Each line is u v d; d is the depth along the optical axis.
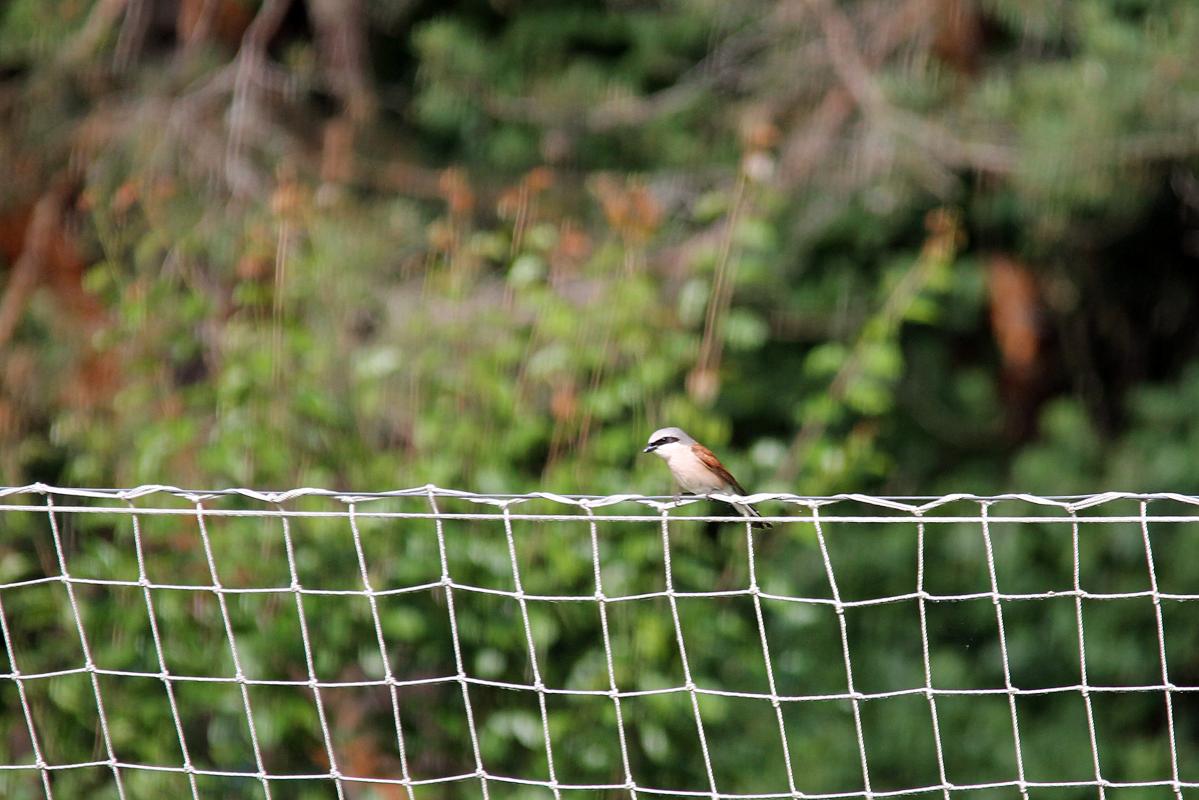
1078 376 17.06
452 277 12.07
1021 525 15.50
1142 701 15.35
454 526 11.01
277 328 11.72
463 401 11.59
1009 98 14.48
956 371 16.70
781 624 13.39
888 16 15.12
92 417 12.41
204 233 13.80
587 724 10.92
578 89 15.84
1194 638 15.20
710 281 13.55
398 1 16.72
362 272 13.24
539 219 14.73
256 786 10.72
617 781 11.00
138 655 10.86
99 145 15.42
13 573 11.68
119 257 13.52
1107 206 14.77
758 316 15.45
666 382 12.16
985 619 15.42
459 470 11.28
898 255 15.60
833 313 15.41
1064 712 15.32
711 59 15.93
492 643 10.91
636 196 12.52
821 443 12.36
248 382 11.36
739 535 11.59
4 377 13.41
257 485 11.16
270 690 10.77
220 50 16.62
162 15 17.20
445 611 10.95
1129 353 17.16
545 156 16.00
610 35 16.45
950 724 15.02
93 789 10.97
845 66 14.84
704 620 11.14
